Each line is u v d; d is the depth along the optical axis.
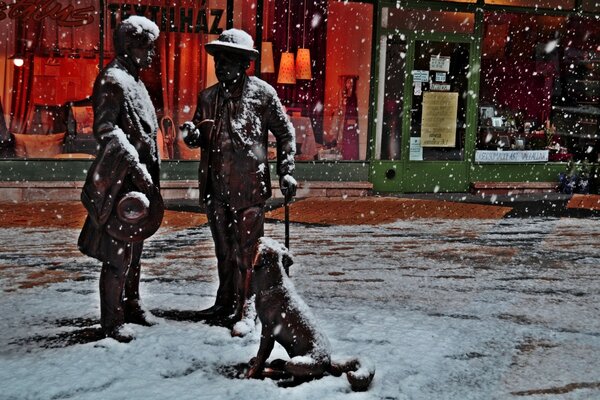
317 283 8.05
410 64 15.55
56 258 9.00
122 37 5.89
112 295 5.71
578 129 16.84
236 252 6.29
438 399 4.85
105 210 5.57
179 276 8.28
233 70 6.21
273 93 6.43
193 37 14.25
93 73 13.81
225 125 6.24
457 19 15.73
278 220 12.18
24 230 10.71
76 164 13.82
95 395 4.76
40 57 13.59
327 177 15.17
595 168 16.55
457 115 15.98
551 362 5.67
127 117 5.77
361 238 10.77
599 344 6.14
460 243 10.56
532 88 16.45
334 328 6.27
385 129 15.55
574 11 16.47
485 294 7.71
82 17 13.68
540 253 9.97
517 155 16.42
